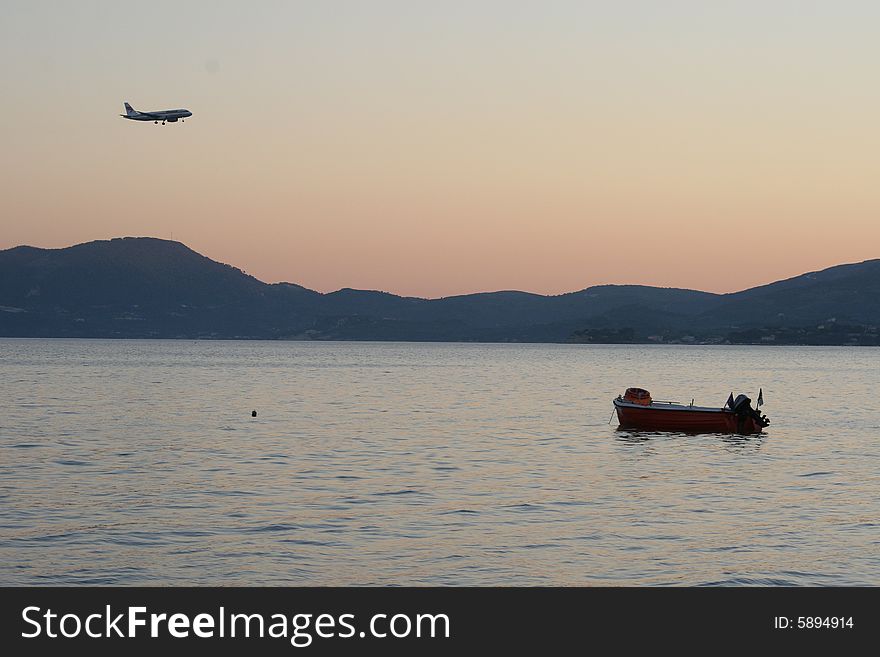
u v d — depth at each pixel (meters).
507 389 199.12
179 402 151.88
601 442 98.44
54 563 46.19
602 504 61.28
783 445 96.88
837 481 71.94
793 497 64.62
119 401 152.75
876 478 73.62
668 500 63.00
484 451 89.56
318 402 155.38
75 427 109.50
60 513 56.81
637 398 110.38
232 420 120.38
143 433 103.19
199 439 97.50
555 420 124.50
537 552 48.53
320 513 57.38
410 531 52.75
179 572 45.06
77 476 71.25
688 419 106.44
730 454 89.12
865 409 148.38
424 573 45.16
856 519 56.84
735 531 53.31
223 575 44.72
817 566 46.34
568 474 74.62
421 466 78.38
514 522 55.28
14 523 53.94
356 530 52.88
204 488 66.06
